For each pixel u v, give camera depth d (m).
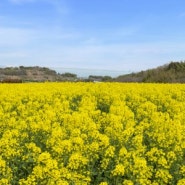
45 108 16.52
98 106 19.25
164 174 8.84
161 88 25.45
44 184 8.33
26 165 9.77
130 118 14.37
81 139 10.02
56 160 9.45
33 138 11.58
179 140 10.95
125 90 23.39
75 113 13.38
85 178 8.53
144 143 11.90
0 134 12.84
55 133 10.86
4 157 9.95
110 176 9.05
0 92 21.48
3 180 8.30
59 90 22.98
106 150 9.71
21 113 16.11
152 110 16.45
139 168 8.77
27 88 24.16
